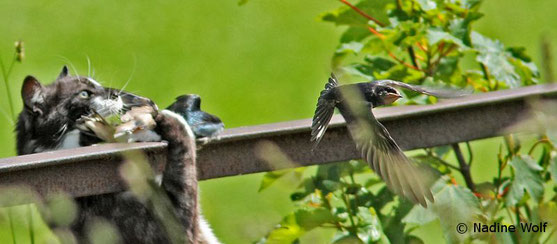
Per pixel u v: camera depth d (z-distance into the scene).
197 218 9.04
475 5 10.39
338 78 6.47
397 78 10.01
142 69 18.92
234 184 14.41
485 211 9.22
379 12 10.51
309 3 21.25
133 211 9.18
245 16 21.05
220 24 20.53
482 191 9.80
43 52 19.56
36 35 20.36
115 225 9.20
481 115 9.22
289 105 17.62
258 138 8.70
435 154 10.30
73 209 8.32
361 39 10.69
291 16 20.78
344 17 10.50
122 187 8.29
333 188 9.23
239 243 9.34
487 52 10.30
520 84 10.27
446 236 8.90
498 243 8.97
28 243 9.81
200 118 9.02
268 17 20.81
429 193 5.89
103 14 21.27
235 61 19.19
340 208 9.02
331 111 6.07
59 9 21.59
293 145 8.72
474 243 8.97
